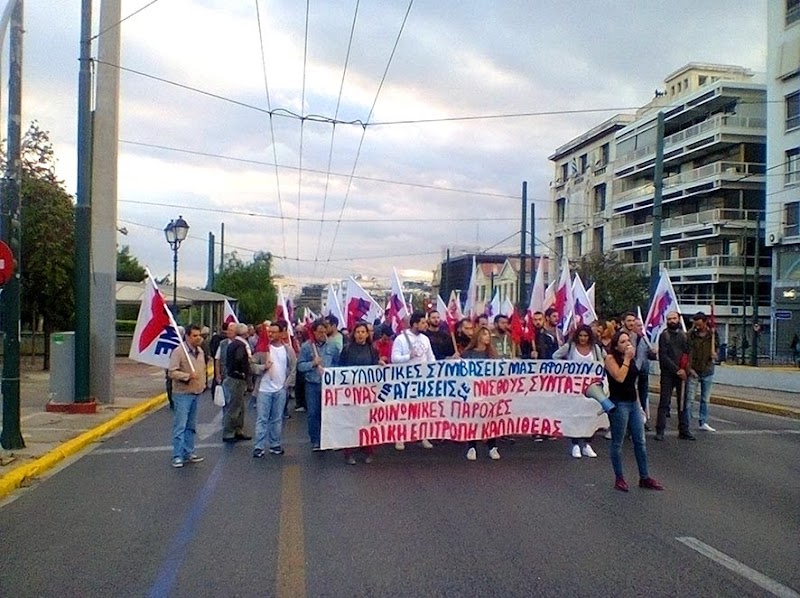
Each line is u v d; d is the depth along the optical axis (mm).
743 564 6121
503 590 5551
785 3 43156
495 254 87750
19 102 11047
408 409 10891
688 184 52719
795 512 7805
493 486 9000
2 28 10242
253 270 59312
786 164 43594
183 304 40062
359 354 10977
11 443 11172
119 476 9852
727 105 50938
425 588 5602
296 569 6055
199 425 14891
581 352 11375
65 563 6301
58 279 25562
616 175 62031
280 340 11258
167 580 5844
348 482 9281
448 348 12594
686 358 12562
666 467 10219
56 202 25609
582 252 67812
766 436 13148
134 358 11430
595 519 7492
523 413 11148
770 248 47656
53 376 15836
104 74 17234
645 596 5426
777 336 45125
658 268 25422
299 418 15445
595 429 11219
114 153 17281
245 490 8922
